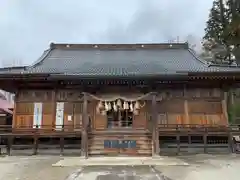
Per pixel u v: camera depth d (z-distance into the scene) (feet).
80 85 57.62
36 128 53.42
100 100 46.19
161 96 57.82
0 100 115.85
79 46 85.97
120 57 76.84
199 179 27.73
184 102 57.57
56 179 28.07
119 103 45.80
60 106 57.41
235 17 103.96
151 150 47.52
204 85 58.29
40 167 35.78
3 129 52.21
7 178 29.19
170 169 33.30
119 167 34.81
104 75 51.52
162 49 85.40
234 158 44.50
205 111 57.11
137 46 86.02
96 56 78.23
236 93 110.01
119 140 48.14
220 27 117.39
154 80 54.95
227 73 51.72
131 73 53.21
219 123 56.44
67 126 56.18
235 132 52.95
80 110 57.16
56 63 69.82
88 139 48.85
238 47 105.81
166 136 54.60
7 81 55.57
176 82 56.90
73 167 35.24
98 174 29.99
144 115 56.90
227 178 28.30
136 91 57.88
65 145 54.44
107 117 56.95
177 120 56.65
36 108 57.41
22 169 34.45
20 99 57.93
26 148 54.13
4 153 52.24
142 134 49.34
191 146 54.29
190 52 80.74
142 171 31.81
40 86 57.98
